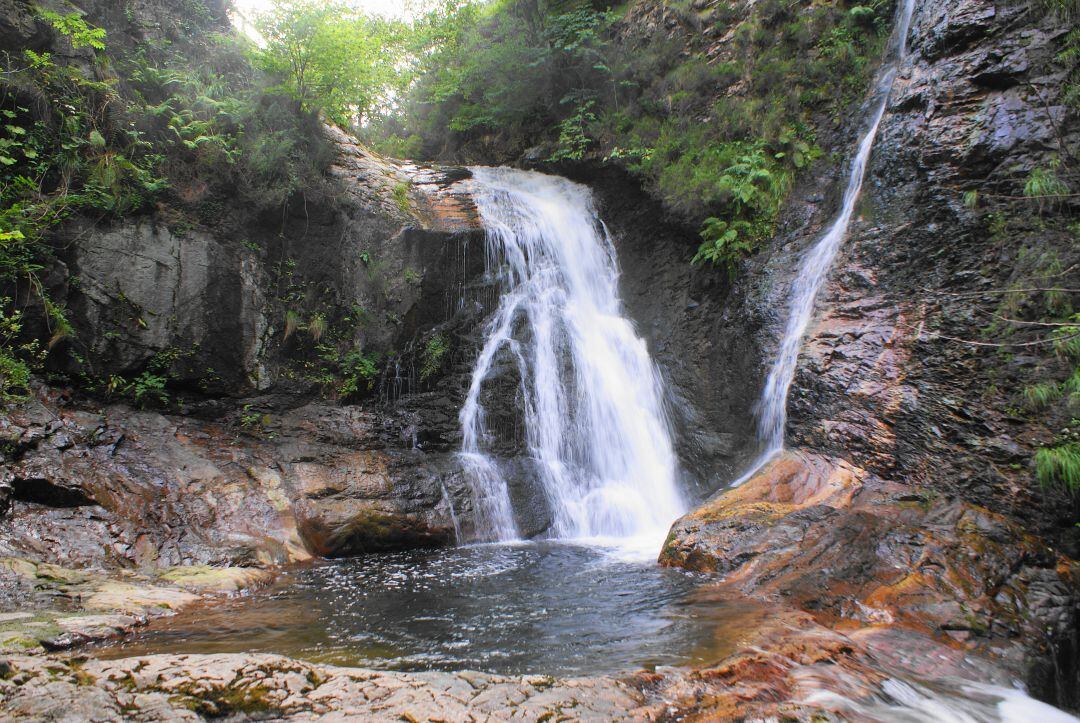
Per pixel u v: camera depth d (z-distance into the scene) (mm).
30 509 7141
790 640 5137
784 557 7105
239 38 13953
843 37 13758
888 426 8906
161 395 10195
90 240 9828
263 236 12039
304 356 11961
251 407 11039
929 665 4941
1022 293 8125
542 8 18688
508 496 11141
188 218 11125
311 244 12492
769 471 9641
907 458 8578
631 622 5832
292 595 6879
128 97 11133
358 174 13977
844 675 4562
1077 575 6555
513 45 17406
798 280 11516
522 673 4609
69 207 9656
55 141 9758
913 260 9664
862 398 9336
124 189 10297
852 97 12977
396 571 8117
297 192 12367
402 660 4906
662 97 15859
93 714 3529
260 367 11367
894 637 5375
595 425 12969
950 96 9844
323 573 7988
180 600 6301
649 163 14672
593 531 11266
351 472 10312
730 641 5207
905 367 9055
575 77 17859
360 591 7082
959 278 8977
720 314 12938
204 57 13367
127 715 3557
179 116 11414
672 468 12805
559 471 12109
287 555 8523
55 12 10156
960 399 8289
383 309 12531
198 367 10680
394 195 13977
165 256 10578
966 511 7414
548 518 11133
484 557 9023
